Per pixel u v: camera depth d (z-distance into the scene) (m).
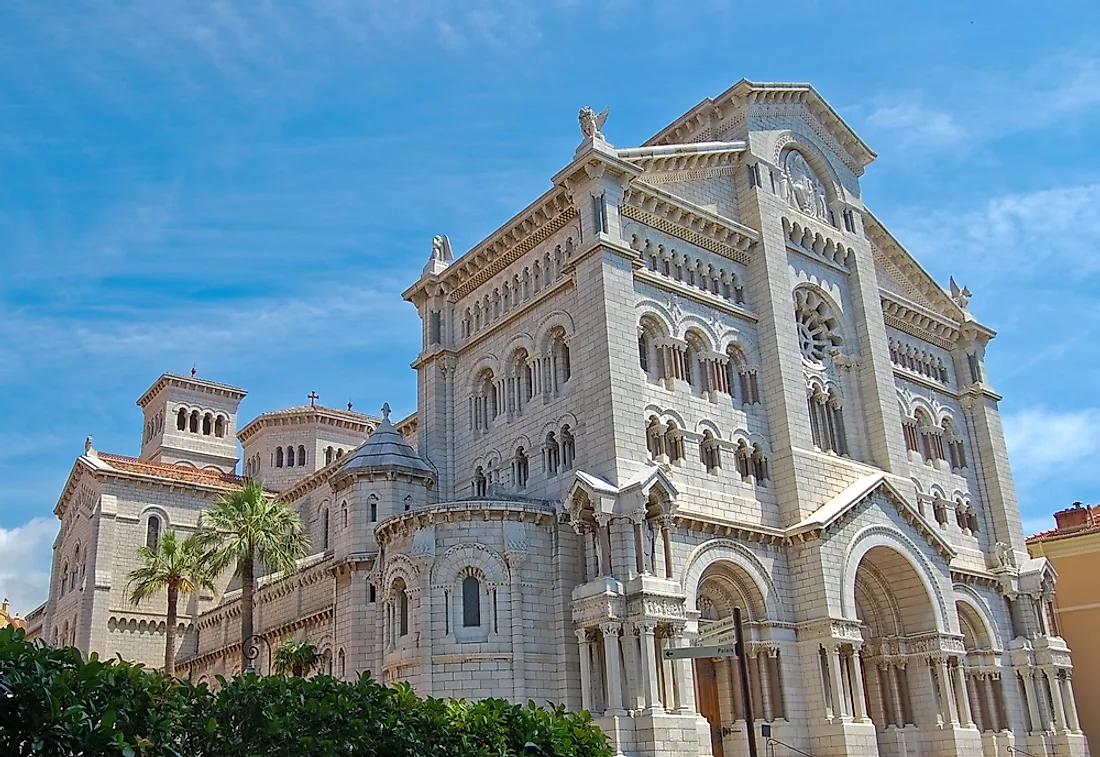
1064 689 66.50
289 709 22.06
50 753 16.67
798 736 50.19
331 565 60.50
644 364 53.50
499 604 47.25
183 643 85.88
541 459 54.00
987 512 72.62
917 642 57.62
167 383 107.62
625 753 42.53
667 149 57.78
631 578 45.34
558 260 56.34
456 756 24.17
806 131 68.25
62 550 95.56
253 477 101.31
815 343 64.50
